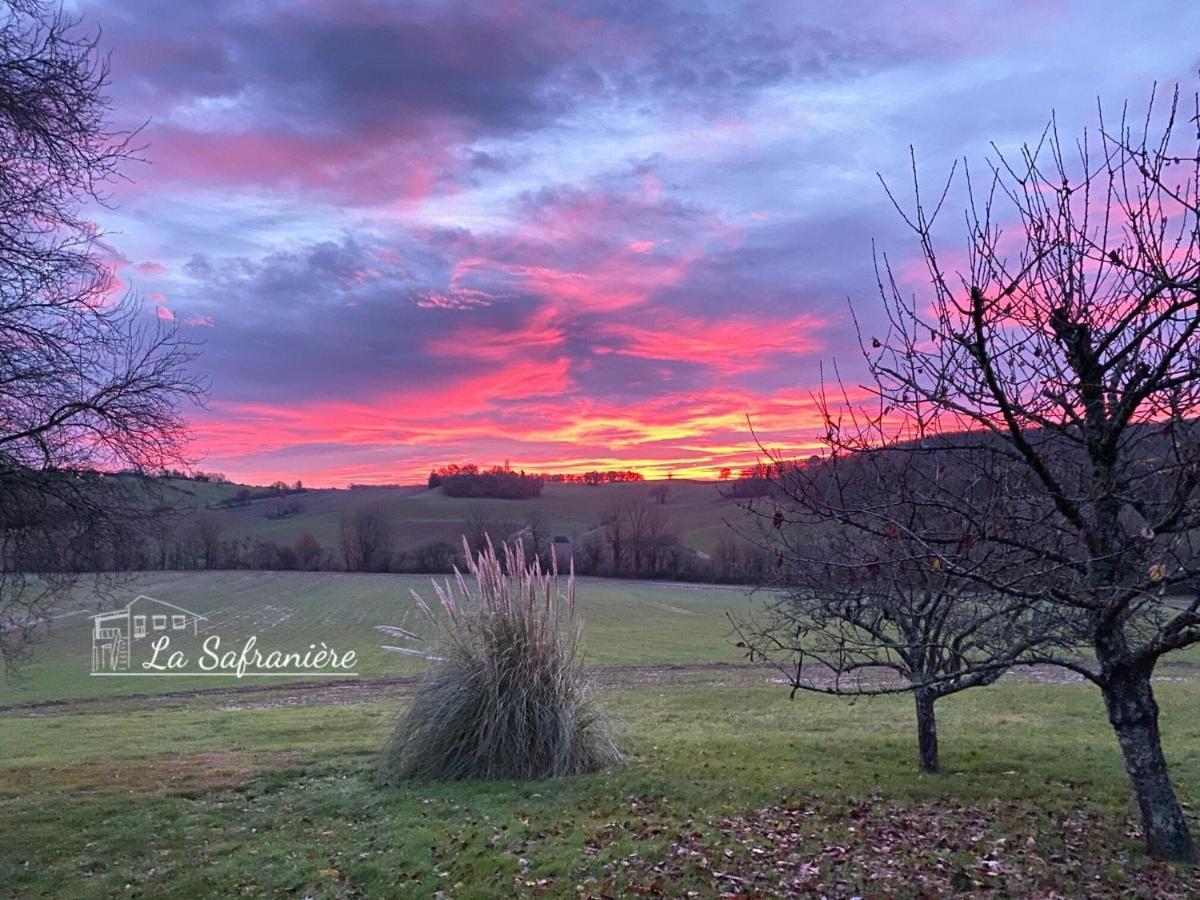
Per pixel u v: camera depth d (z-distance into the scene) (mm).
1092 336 5020
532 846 6738
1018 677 20438
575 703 10023
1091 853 5805
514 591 10391
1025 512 5613
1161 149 4625
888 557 6094
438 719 9844
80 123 9312
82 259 9555
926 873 5543
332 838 7551
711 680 23125
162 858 7230
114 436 9695
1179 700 15602
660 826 7027
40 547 9531
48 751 14039
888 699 17609
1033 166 5113
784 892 5344
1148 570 4754
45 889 6566
